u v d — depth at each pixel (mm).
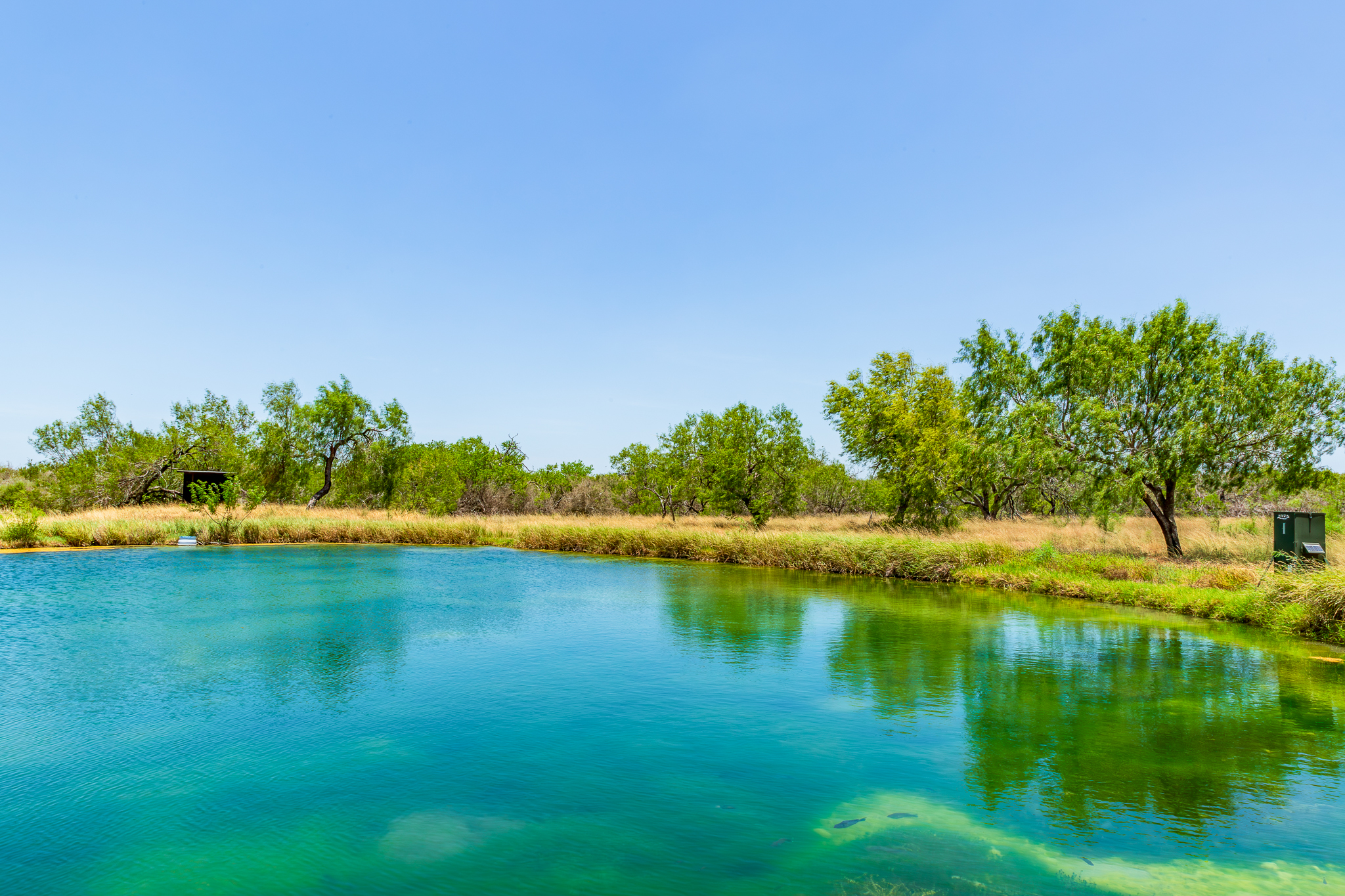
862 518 40281
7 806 5773
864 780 6344
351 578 19719
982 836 5324
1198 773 6484
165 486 42688
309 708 8242
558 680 9492
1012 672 9938
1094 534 24078
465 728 7641
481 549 31000
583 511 48875
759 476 34219
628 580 20141
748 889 4594
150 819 5559
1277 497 20797
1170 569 16984
